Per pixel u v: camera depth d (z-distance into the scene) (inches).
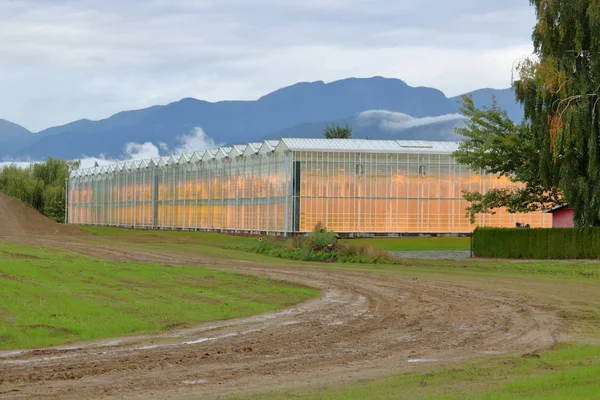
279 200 2891.2
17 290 961.5
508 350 685.9
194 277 1290.6
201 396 473.4
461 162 2231.8
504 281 1362.0
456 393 460.8
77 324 795.4
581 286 1279.5
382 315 928.9
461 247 2406.5
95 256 1713.8
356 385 512.7
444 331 803.4
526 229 1956.2
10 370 568.7
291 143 2866.6
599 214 1827.0
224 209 3267.7
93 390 492.7
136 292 1060.5
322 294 1149.7
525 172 2098.9
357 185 2908.5
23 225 2913.4
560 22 1834.4
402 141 3065.9
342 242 1987.0
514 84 1900.8
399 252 2192.4
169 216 3700.8
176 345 707.4
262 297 1088.8
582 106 1776.6
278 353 661.9
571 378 498.6
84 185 4761.3
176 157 3698.3
